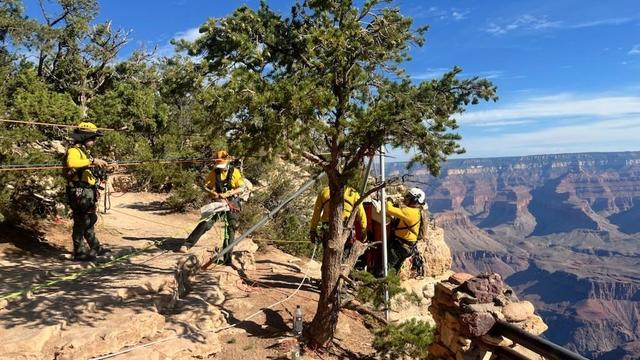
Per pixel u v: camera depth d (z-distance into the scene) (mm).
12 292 5961
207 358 5750
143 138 17609
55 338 4996
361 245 7164
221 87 4941
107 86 37156
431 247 11688
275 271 10039
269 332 6934
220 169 8891
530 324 4953
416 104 5535
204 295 7434
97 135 7684
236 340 6520
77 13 35375
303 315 7715
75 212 7582
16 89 15320
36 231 8969
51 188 8930
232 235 9016
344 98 5664
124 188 17109
